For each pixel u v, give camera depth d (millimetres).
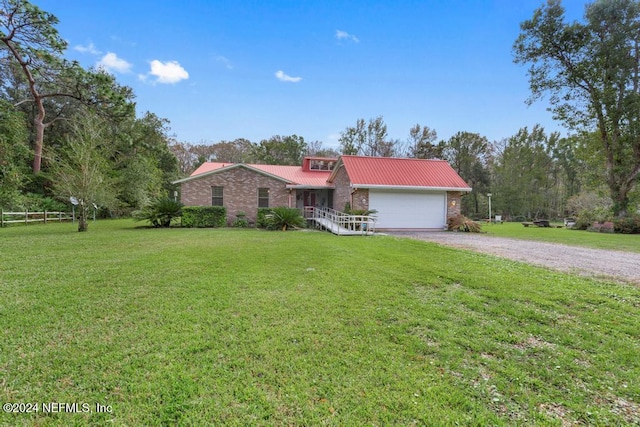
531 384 2643
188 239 11055
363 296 4801
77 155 13500
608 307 4500
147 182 27203
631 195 20875
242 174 19375
